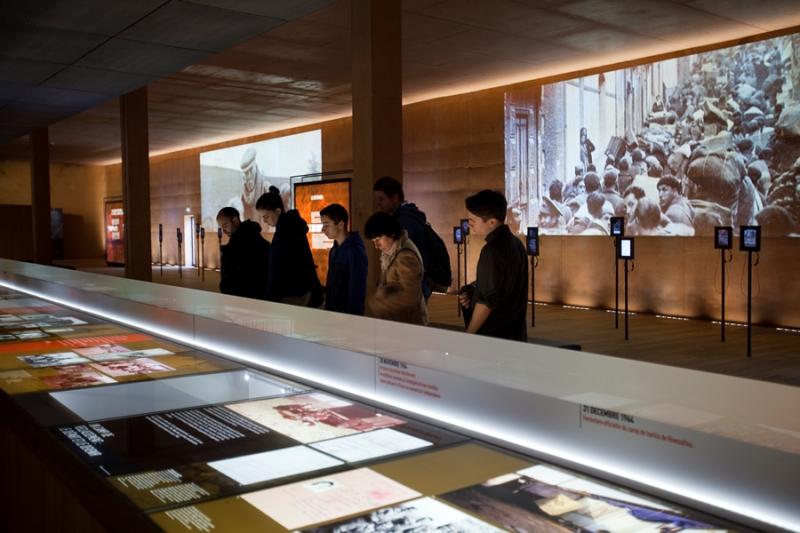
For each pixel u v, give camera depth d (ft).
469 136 47.26
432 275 14.60
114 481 5.94
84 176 102.17
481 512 5.02
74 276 20.13
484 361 6.68
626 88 38.17
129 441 7.02
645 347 28.25
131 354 11.87
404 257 11.88
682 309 36.45
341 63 39.42
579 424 5.74
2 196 93.20
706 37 33.65
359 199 21.68
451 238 49.03
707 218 34.96
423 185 50.75
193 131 67.36
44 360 11.41
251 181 71.15
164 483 5.86
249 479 5.87
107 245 88.94
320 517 5.08
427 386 7.34
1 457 8.40
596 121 39.70
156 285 14.84
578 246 41.14
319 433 7.03
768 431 4.48
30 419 7.90
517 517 4.91
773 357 25.94
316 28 32.32
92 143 75.66
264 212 17.98
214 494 5.59
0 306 19.63
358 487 5.59
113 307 16.60
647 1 28.45
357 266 14.49
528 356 6.40
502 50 36.35
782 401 4.67
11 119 45.83
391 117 21.47
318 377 9.18
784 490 4.39
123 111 42.47
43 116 44.37
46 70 30.30
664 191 36.68
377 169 21.22
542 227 42.96
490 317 10.64
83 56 27.61
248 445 6.74
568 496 5.18
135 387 9.35
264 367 10.36
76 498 5.71
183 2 20.83
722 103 34.06
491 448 6.38
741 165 33.45
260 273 20.21
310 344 9.32
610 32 32.96
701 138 34.99
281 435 7.02
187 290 13.48
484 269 10.55
